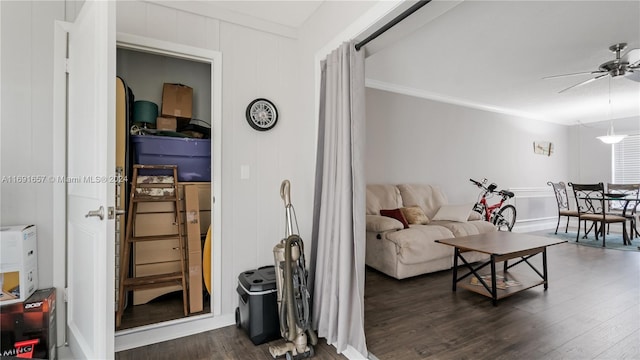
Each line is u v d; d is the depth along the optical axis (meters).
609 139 5.11
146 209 2.56
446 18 2.55
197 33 2.21
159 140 2.61
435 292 2.94
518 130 6.08
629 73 3.18
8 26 1.79
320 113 2.24
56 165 1.90
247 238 2.38
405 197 4.34
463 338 2.08
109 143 1.39
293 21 2.47
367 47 2.05
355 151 1.89
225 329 2.24
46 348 1.72
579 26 2.69
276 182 2.50
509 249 2.66
